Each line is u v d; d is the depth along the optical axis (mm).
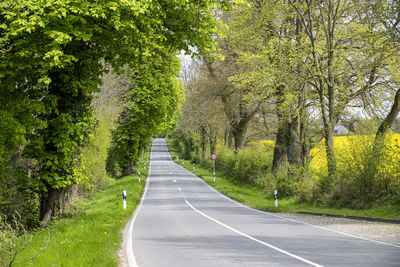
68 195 15008
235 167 41188
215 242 9969
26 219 15070
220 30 14359
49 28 11398
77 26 11789
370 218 14469
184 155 93250
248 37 25688
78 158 14734
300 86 23969
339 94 23234
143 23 12219
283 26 26156
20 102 12969
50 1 10719
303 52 22703
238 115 41094
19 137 12500
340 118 24641
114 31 12625
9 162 15531
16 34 10758
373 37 19438
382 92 22266
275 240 10188
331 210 17734
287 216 17766
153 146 141000
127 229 13141
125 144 43844
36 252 7562
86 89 13914
